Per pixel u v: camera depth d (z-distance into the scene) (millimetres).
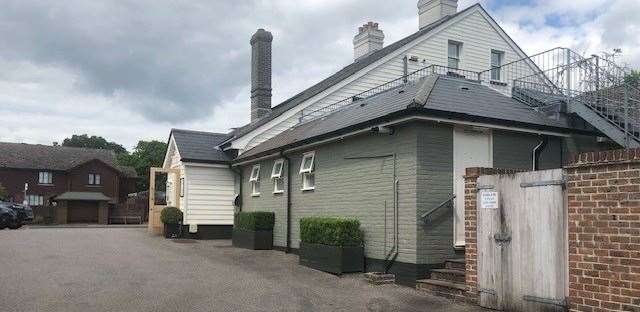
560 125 12820
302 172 15359
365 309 8906
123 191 59469
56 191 54531
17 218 29953
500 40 23188
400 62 21500
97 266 12859
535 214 8023
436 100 11703
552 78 14977
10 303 8938
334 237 12133
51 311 8500
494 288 8641
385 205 11719
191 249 16938
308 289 10500
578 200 7348
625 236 6723
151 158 73875
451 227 11109
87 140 91500
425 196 10875
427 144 11023
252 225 17016
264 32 25000
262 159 18422
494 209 8719
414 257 10695
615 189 6875
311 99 21266
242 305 9172
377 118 11484
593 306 7055
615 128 12820
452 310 8719
